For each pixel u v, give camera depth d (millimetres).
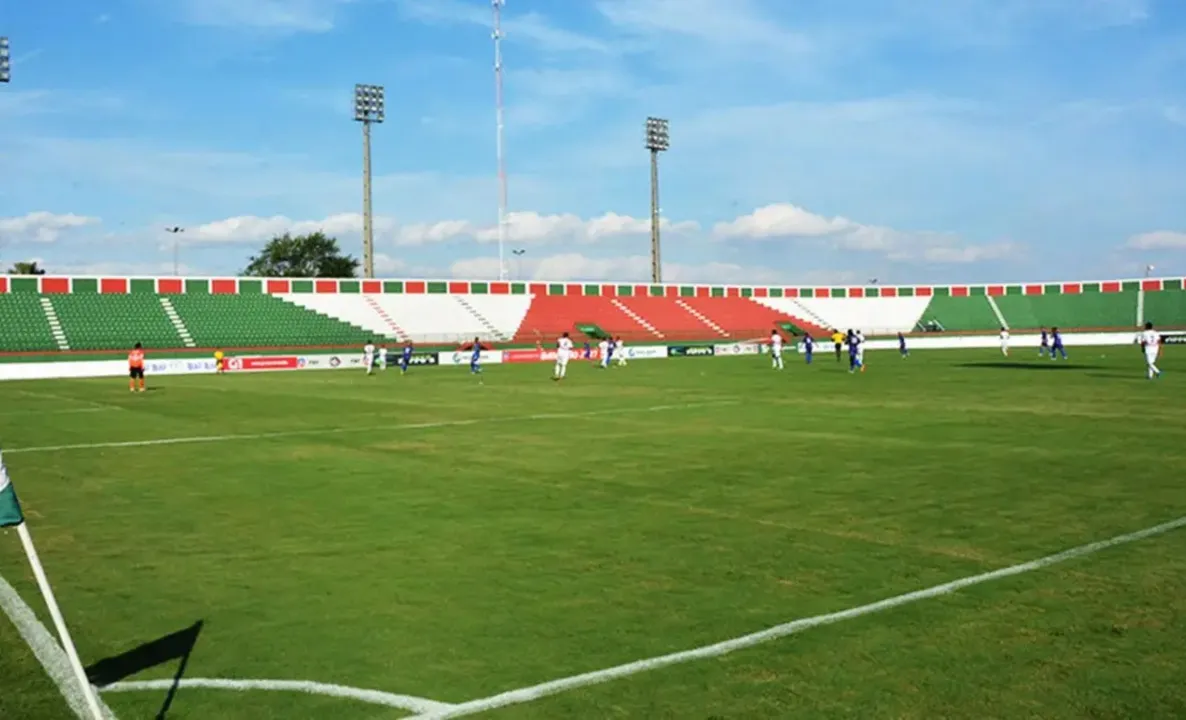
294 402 28922
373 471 14359
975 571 8016
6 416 24906
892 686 5488
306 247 109188
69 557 9062
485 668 5914
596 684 5605
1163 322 78938
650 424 20750
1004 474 13094
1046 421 19812
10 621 7074
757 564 8375
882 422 20234
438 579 8062
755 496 11750
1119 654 5953
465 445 17406
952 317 84875
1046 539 9141
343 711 5277
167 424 22234
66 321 56500
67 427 21828
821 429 19125
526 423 21422
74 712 5375
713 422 20969
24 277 57750
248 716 5238
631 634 6523
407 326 67812
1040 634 6355
